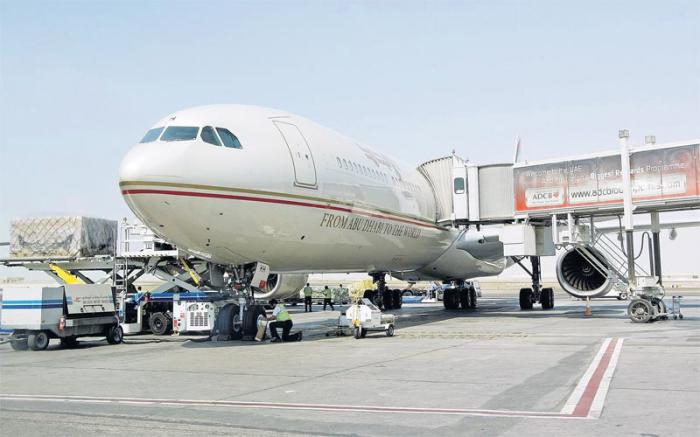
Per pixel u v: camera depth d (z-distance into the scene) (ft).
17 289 55.52
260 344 54.19
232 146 50.47
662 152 70.69
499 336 56.03
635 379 30.94
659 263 75.56
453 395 28.02
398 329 66.80
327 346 50.96
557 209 76.95
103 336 64.54
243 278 58.13
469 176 84.07
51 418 25.04
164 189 47.03
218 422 23.58
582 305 122.83
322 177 57.36
